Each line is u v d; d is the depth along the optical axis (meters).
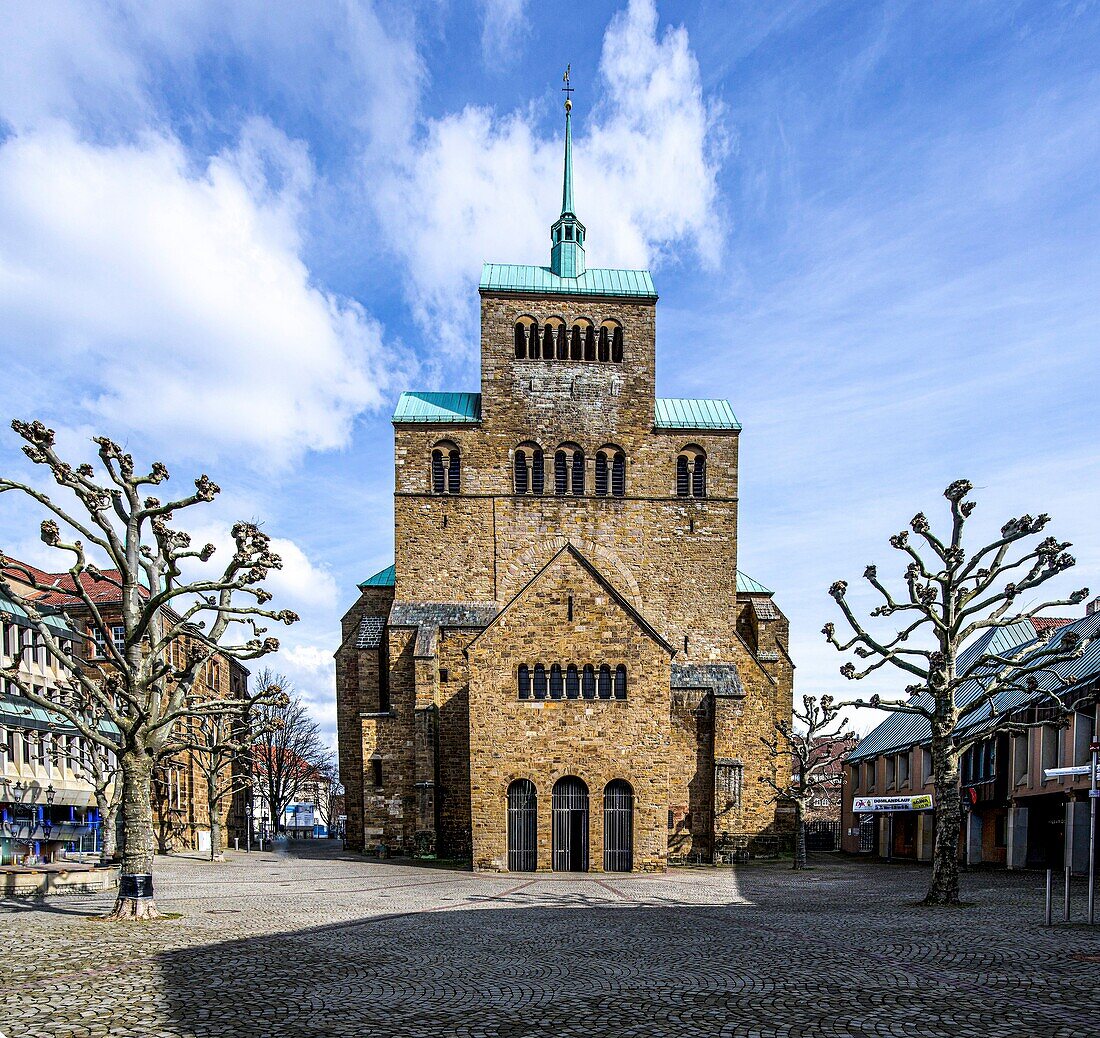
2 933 20.30
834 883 37.66
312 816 157.50
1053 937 20.27
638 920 24.17
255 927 21.86
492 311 56.97
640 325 57.78
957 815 27.70
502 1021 12.95
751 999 14.29
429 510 55.78
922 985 15.21
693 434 57.47
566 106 64.06
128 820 23.55
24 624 27.03
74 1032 12.05
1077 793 37.81
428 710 50.41
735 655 55.38
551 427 56.81
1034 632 52.59
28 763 49.78
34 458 23.36
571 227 61.12
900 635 29.39
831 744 50.78
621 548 56.25
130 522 25.38
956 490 28.72
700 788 51.59
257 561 25.11
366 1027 12.54
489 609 54.53
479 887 34.53
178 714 24.47
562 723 43.25
